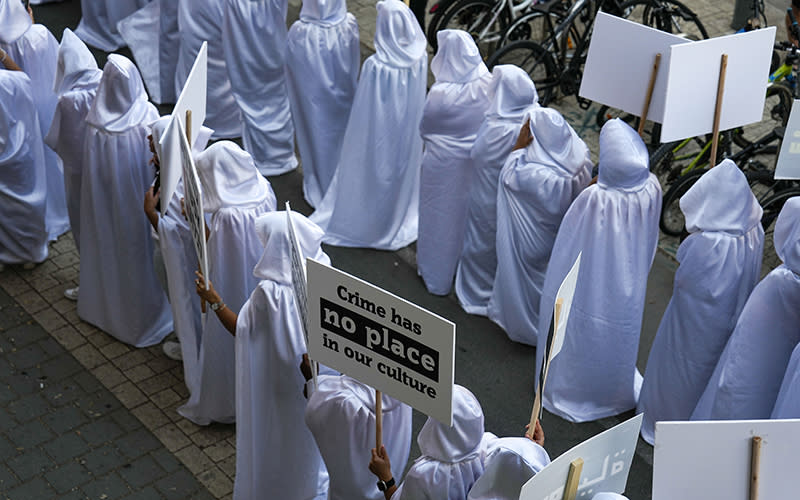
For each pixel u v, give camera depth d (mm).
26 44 6098
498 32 8688
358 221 6812
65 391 5648
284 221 4191
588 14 8312
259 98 7344
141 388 5695
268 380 4488
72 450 5297
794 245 4422
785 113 7277
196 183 4043
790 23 7191
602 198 4984
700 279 4820
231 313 4488
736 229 4711
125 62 5238
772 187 6566
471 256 6234
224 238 4723
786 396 4348
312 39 6617
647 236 5074
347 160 6648
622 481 3186
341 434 4023
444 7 8750
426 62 6398
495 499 3391
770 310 4535
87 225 5641
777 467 2990
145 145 5383
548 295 5320
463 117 5895
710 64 4801
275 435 4641
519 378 5898
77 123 5500
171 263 5156
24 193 6137
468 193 6137
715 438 2951
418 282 6633
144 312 5855
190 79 4602
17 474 5148
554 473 2949
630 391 5590
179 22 7418
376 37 6281
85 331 6055
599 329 5262
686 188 6805
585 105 8422
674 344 5117
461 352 6059
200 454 5320
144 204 5137
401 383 3334
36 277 6453
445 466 3514
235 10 6918
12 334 6016
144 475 5184
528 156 5496
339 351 3469
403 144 6512
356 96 6418
